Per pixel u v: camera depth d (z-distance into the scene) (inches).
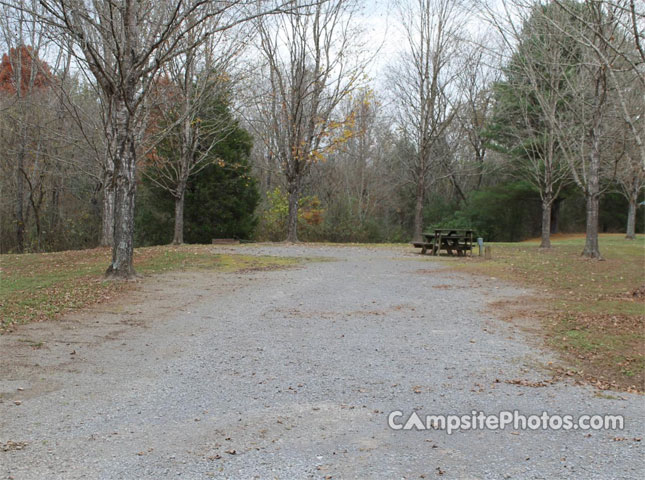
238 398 216.8
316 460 162.6
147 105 713.0
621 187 1417.3
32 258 721.6
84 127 1013.8
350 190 1846.7
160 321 357.1
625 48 668.7
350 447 172.1
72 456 163.9
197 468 156.6
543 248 978.1
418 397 219.3
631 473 154.9
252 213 1341.0
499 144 1472.7
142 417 196.7
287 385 233.0
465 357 277.7
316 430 185.3
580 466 159.6
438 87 1352.1
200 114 959.0
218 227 1239.5
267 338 315.3
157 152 1077.8
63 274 550.9
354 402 212.8
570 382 240.4
